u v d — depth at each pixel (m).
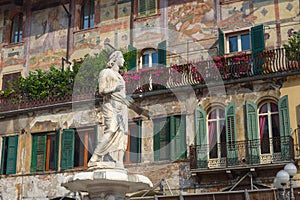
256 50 23.25
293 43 22.48
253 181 21.59
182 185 22.52
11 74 29.34
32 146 26.39
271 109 22.80
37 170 25.88
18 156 26.48
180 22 26.12
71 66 27.59
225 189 21.97
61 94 26.28
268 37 24.22
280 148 21.72
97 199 9.66
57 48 28.64
